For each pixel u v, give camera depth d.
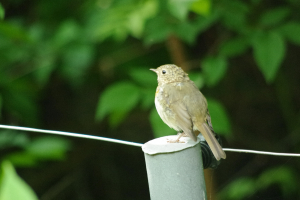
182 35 8.38
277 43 7.68
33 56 10.38
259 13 9.02
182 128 6.37
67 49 10.20
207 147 5.46
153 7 8.54
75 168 13.57
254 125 13.83
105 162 13.95
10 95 10.23
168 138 4.64
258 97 13.59
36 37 10.55
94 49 10.52
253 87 13.41
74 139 13.47
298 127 12.34
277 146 13.47
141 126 13.67
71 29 10.25
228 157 13.70
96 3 10.21
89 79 12.19
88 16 10.38
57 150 8.84
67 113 13.34
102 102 7.62
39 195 13.05
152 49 11.48
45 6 11.32
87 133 13.51
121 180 14.13
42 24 10.93
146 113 13.34
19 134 9.41
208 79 8.10
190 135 4.50
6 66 10.26
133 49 11.49
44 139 9.00
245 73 13.27
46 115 13.25
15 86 10.29
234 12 8.45
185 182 4.13
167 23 8.54
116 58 11.54
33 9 11.89
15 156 8.66
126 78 11.90
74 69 10.31
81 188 13.58
